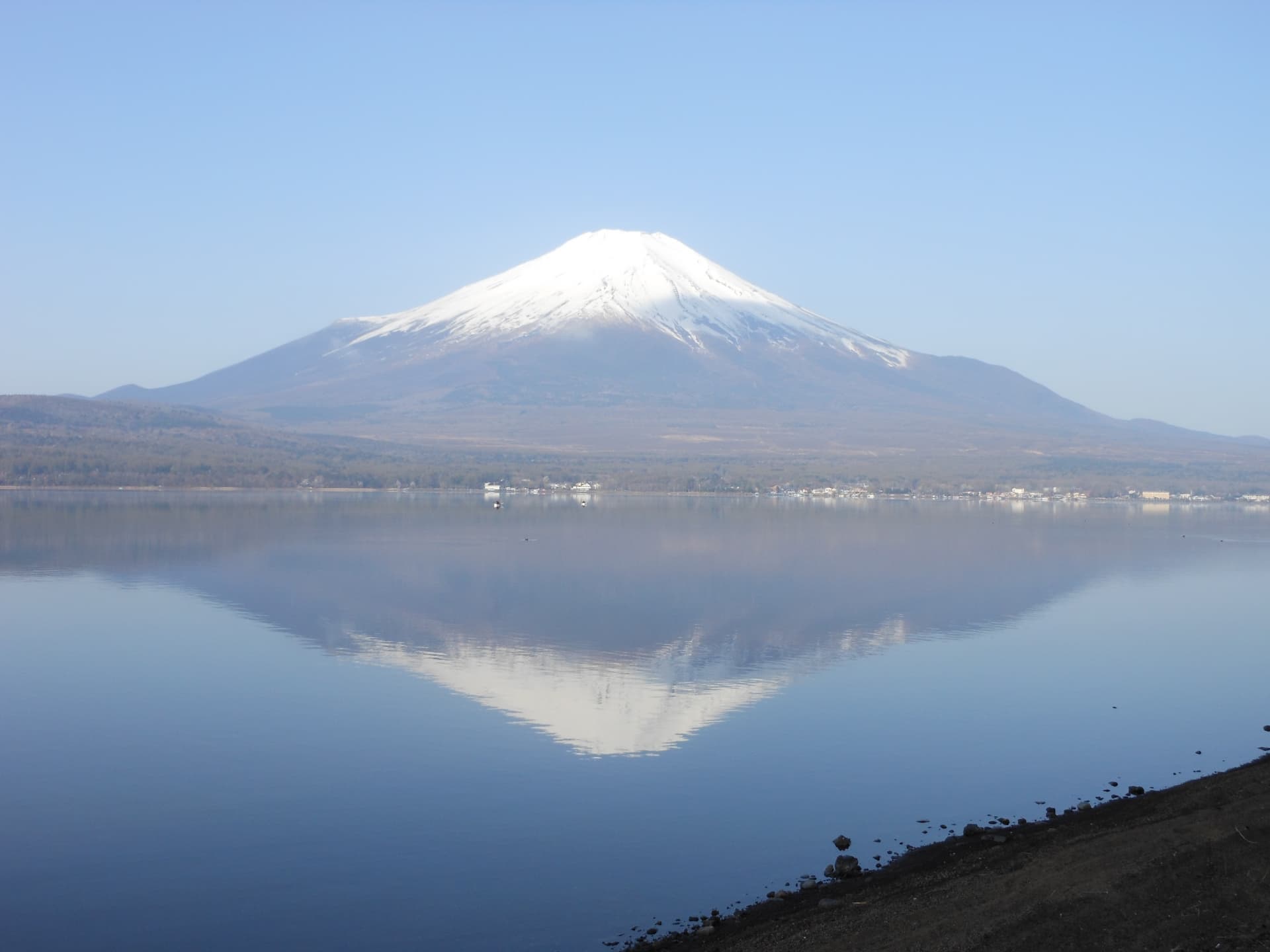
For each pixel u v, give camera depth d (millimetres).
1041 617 84062
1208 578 113125
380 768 43375
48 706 53094
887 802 39344
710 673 61688
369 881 32531
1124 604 92250
